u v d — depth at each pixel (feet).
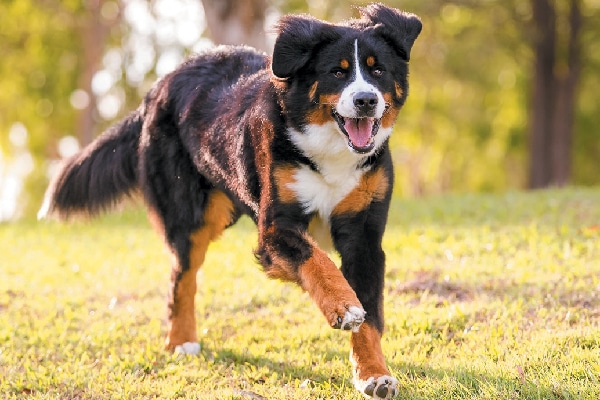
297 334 23.08
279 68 18.57
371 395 17.29
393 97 19.26
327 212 19.36
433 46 84.84
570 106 82.23
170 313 23.09
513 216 36.55
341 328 16.74
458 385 18.13
